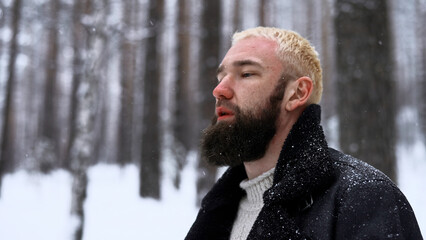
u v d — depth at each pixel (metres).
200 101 7.57
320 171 0.97
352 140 3.80
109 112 32.81
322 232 0.91
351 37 3.91
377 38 3.89
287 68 1.13
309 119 1.06
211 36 7.69
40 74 24.17
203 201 1.38
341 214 0.90
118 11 7.23
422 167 19.78
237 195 1.34
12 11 10.06
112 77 21.69
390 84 3.92
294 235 0.94
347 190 0.93
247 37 1.20
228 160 1.14
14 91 25.36
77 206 5.76
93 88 6.09
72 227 5.66
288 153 1.04
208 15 7.78
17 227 7.99
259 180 1.16
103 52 6.27
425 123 25.38
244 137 1.10
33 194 12.77
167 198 11.10
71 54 15.93
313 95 1.17
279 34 1.17
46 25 9.04
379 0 3.95
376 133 3.76
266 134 1.10
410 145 27.69
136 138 24.14
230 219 1.35
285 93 1.12
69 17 8.29
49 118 18.41
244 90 1.12
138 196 11.13
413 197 9.17
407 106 32.81
